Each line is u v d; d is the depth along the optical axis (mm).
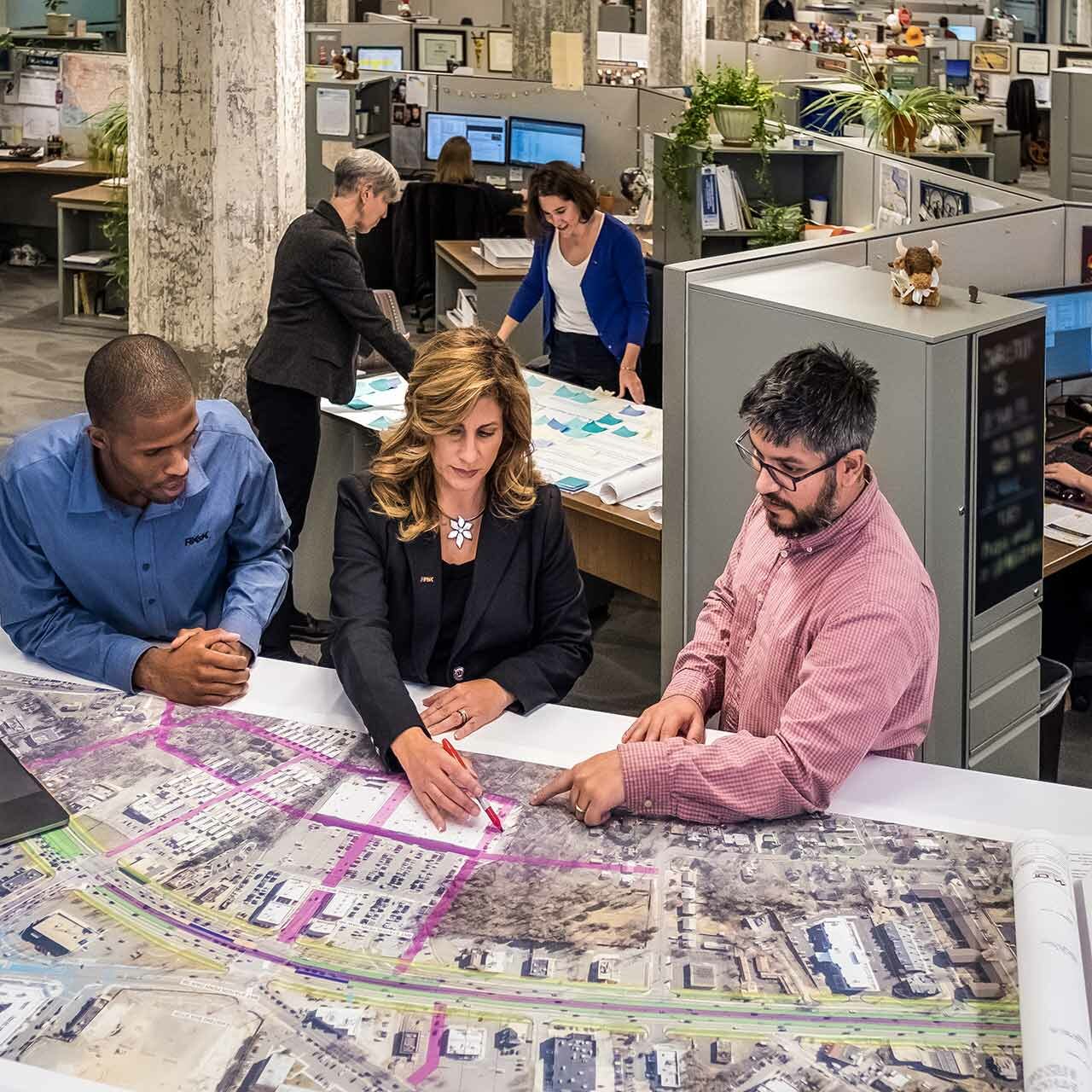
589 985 1417
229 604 2246
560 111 8797
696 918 1530
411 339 7984
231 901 1550
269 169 4984
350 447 4469
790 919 1529
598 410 4242
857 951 1472
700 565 2811
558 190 4570
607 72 12969
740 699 2010
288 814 1733
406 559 2062
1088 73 8141
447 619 2105
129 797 1767
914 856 1652
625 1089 1271
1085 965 1410
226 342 5062
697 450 2734
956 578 2357
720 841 1689
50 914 1521
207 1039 1327
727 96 6199
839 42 13891
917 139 7363
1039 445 2453
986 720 2486
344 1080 1280
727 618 2141
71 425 2176
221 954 1457
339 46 10727
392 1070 1293
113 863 1621
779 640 1894
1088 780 3596
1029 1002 1325
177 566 2232
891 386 2299
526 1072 1292
